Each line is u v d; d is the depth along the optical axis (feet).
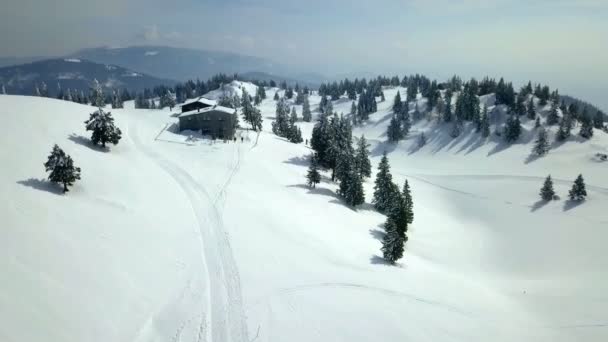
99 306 81.15
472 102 547.90
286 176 254.47
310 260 134.00
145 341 78.02
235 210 163.32
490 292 162.91
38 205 110.11
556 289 178.09
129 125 294.46
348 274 129.18
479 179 396.57
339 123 303.27
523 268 220.02
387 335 96.07
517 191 355.15
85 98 619.67
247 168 242.17
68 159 133.39
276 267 120.57
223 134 303.68
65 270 86.22
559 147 446.60
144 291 92.94
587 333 130.62
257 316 92.63
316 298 106.01
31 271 80.38
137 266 101.35
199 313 90.48
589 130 445.37
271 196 204.54
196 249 121.90
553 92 538.47
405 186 238.27
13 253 82.89
